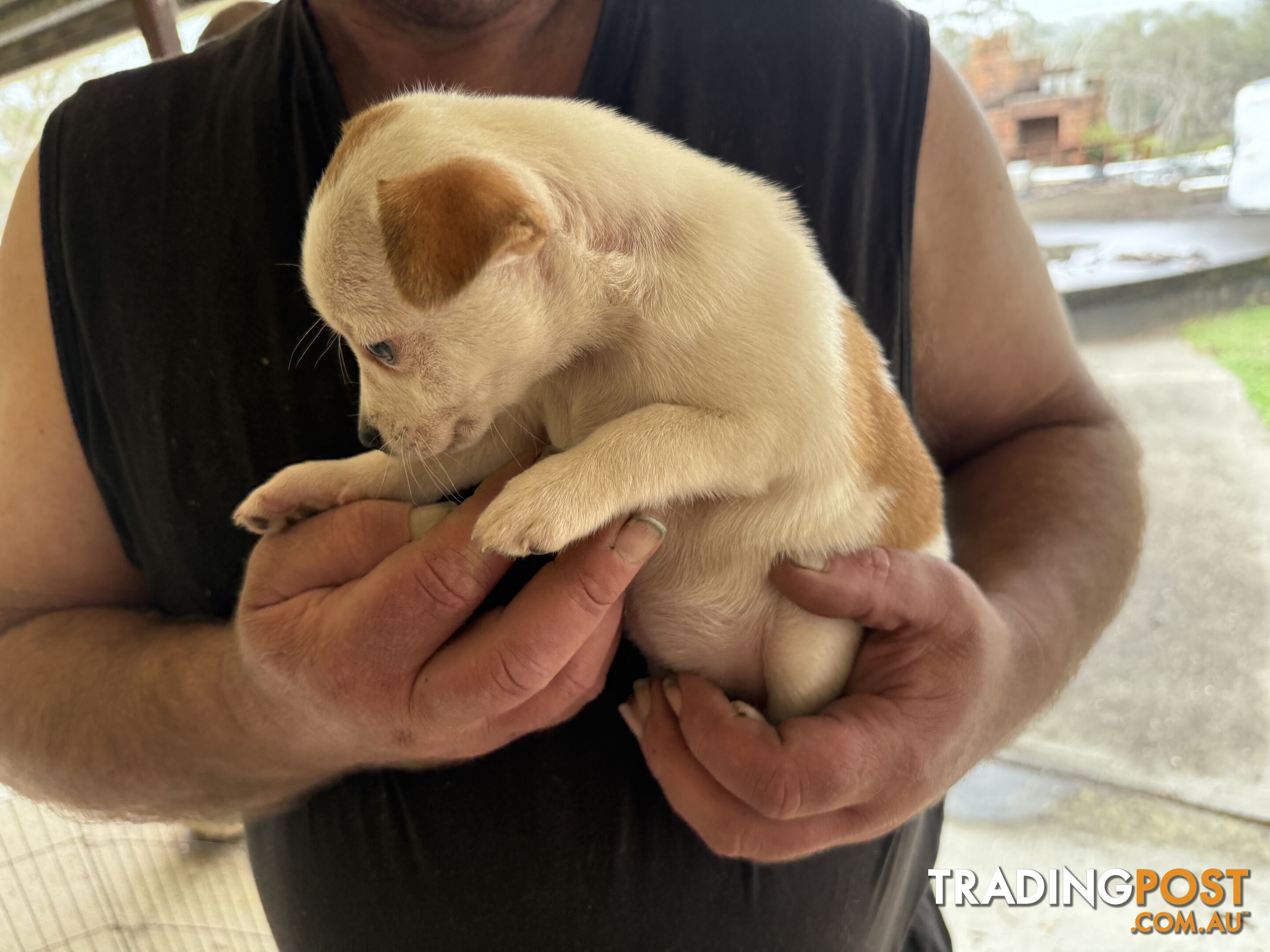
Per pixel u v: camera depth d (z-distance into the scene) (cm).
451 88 41
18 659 43
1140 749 75
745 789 34
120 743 39
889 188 42
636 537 32
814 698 39
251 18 49
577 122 34
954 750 37
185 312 40
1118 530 48
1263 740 73
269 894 46
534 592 32
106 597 46
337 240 32
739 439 34
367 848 41
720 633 39
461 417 35
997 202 46
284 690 34
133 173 41
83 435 42
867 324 42
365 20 41
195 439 40
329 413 40
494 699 31
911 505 40
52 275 41
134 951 73
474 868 40
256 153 40
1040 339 49
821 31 41
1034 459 50
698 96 41
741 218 35
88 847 75
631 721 39
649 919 40
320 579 35
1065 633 44
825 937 43
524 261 33
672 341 34
